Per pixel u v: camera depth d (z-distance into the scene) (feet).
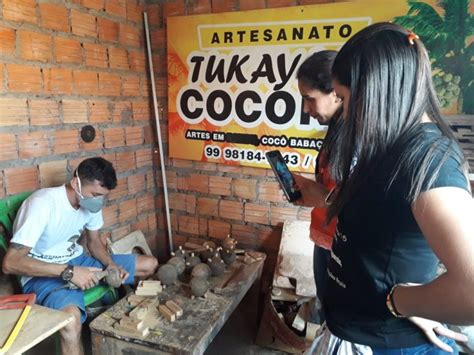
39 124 5.70
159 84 7.73
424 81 2.03
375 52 2.02
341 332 2.53
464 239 1.63
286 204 7.15
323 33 6.15
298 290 5.92
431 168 1.81
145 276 6.42
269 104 6.76
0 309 3.62
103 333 4.64
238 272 6.28
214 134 7.36
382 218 2.07
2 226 5.28
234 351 6.05
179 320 4.85
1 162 5.25
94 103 6.60
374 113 2.04
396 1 5.62
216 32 6.89
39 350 5.67
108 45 6.74
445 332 2.31
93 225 5.89
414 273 2.13
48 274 4.88
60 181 6.15
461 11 5.31
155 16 7.41
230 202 7.64
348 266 2.40
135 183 7.77
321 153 4.57
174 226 8.34
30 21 5.40
